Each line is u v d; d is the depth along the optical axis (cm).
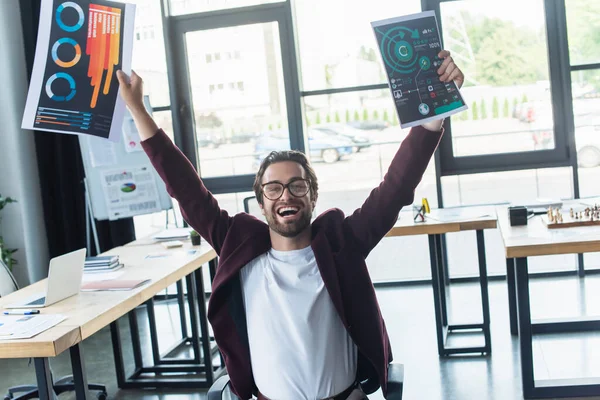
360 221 190
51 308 272
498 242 566
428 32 189
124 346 477
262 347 180
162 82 563
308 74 550
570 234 309
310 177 184
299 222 180
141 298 293
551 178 528
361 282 183
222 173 573
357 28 537
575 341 396
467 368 369
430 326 447
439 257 424
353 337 179
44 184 557
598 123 512
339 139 552
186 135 569
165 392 379
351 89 545
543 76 517
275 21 545
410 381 358
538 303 475
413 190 190
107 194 517
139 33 559
